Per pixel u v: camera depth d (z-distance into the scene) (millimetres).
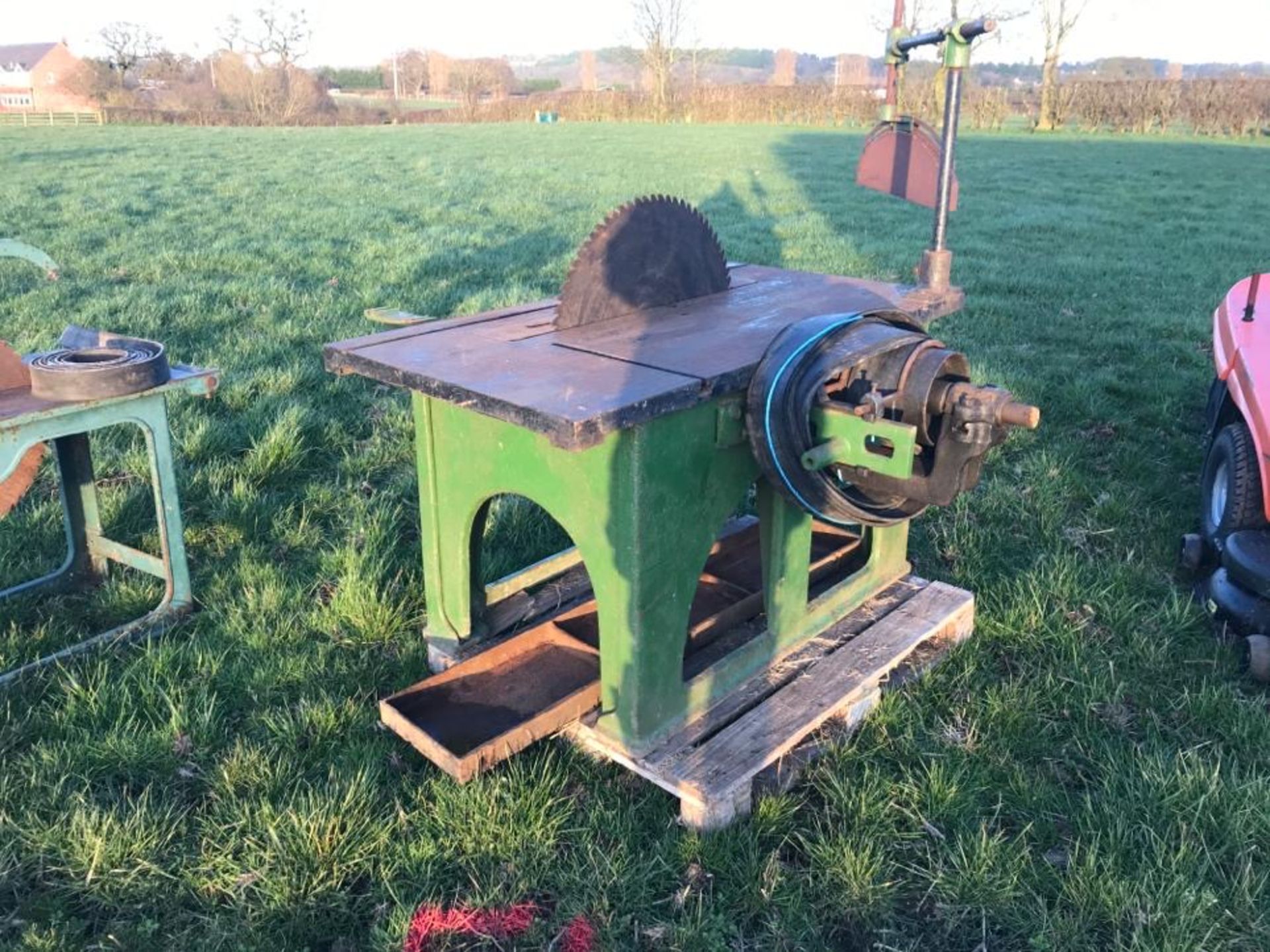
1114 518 4469
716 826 2625
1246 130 31250
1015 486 4777
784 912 2422
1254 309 4305
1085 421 5688
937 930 2414
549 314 3352
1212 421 4715
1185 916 2350
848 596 3414
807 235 11945
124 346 3525
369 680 3258
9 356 3258
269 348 6578
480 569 3293
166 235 11258
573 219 13039
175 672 3203
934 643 3496
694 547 2686
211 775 2791
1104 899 2406
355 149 24516
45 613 3617
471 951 2326
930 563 4133
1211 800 2711
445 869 2539
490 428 2777
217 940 2316
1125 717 3141
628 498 2480
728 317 3158
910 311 3236
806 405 2498
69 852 2506
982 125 35438
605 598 2641
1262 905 2434
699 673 2910
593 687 2797
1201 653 3441
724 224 12703
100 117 42812
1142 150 25688
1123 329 7867
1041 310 8414
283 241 10828
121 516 4250
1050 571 3912
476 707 2893
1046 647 3496
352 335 7094
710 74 59562
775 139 28641
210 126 40156
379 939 2326
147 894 2436
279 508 4387
